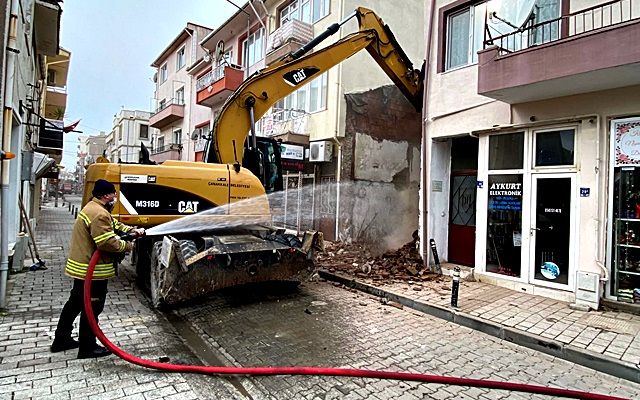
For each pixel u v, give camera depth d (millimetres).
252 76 7246
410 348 4605
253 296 6559
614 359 4176
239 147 7180
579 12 5727
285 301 6371
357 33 8344
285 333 4945
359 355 4340
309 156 12289
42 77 16516
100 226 3766
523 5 7305
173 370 3699
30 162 7609
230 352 4352
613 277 6066
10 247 7289
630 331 5000
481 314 5617
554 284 6582
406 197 13172
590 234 6152
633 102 5820
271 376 3748
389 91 12773
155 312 5555
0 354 3873
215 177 6551
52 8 10695
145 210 6008
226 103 7043
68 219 20266
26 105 8828
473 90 7922
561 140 6633
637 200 5867
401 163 13047
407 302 6363
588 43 5336
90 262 3766
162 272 5375
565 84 5906
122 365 3766
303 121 13031
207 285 5594
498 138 7504
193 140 21688
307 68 7742
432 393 3531
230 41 18703
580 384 3896
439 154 8969
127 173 5961
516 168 7203
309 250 6492
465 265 8734
